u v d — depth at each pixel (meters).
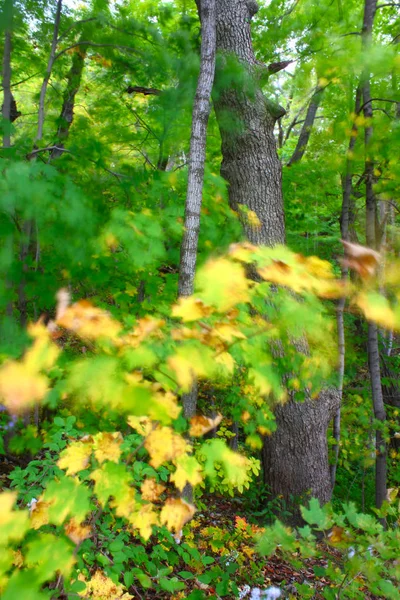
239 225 3.24
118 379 0.96
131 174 2.93
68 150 2.62
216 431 3.92
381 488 4.86
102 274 2.51
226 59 3.91
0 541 0.84
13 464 2.83
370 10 4.41
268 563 2.94
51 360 0.91
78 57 4.15
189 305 0.99
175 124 3.80
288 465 4.53
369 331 4.95
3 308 2.22
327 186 5.59
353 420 5.59
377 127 4.11
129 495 1.03
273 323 1.14
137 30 3.84
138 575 1.70
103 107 4.14
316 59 4.38
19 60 3.69
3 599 0.84
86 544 1.65
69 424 1.97
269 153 4.52
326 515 1.64
